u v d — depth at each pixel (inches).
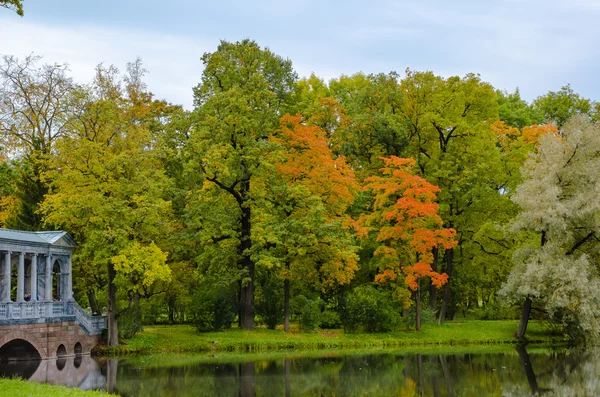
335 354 1517.0
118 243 1455.5
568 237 1688.0
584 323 1624.0
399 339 1753.2
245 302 1776.6
